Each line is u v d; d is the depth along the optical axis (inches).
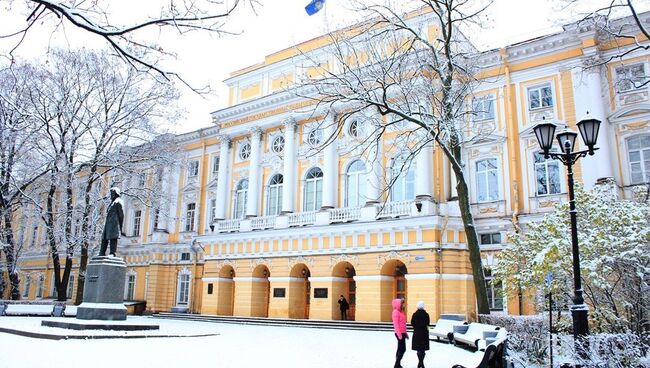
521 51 1139.3
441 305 1081.4
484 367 352.5
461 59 941.8
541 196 1079.0
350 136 1334.9
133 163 1398.9
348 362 555.8
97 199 1332.4
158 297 1678.2
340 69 1120.8
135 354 550.6
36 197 1432.1
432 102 805.9
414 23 1209.4
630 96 1026.1
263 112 1514.5
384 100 740.0
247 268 1419.8
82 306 829.2
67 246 1299.2
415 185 1191.6
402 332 504.4
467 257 1115.3
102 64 1301.7
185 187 1731.1
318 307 1252.5
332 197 1316.4
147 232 1786.4
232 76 1638.8
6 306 1262.3
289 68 1502.2
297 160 1429.6
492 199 1138.0
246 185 1558.8
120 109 1333.7
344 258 1235.2
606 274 569.9
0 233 1434.5
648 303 548.7
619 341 413.4
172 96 1363.2
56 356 512.7
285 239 1350.9
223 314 1482.5
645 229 546.9
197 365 493.7
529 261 652.1
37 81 1239.5
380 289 1164.5
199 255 1631.4
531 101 1134.4
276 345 729.0
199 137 1737.2
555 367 467.2
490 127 1163.3
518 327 590.9
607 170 1010.1
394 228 1158.3
